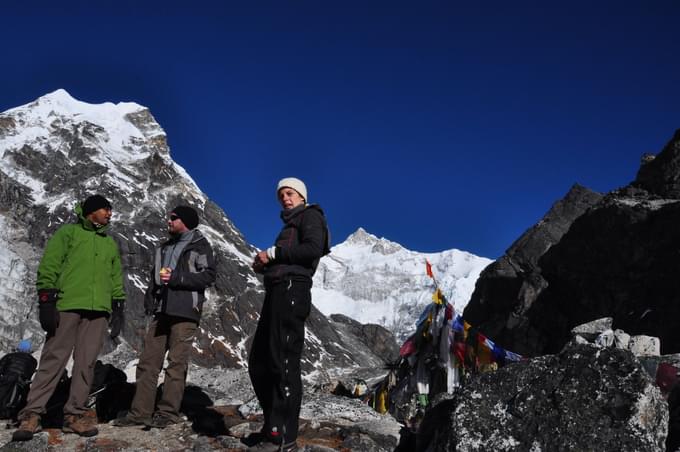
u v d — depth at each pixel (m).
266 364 4.79
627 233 22.31
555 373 4.00
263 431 4.76
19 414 5.14
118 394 6.44
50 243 5.41
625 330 20.75
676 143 24.66
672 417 4.82
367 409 6.94
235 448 4.94
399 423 6.53
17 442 4.94
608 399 3.72
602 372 3.84
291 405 4.52
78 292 5.38
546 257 26.56
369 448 5.19
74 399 5.36
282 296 4.57
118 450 4.96
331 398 7.43
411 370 10.55
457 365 10.11
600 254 23.47
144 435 5.39
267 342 4.76
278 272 4.62
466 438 3.96
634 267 21.88
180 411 6.31
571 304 25.12
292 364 4.54
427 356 10.48
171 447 5.08
